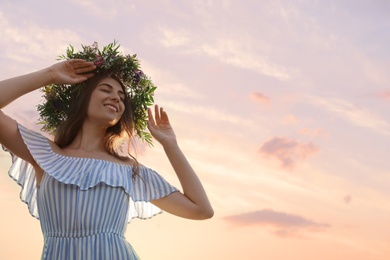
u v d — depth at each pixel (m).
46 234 4.07
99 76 4.37
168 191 4.34
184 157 4.40
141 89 4.62
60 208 4.00
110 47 4.51
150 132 4.43
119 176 4.16
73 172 4.08
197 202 4.32
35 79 4.11
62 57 4.52
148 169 4.41
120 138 4.44
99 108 4.29
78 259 3.93
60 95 4.55
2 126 4.10
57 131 4.39
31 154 4.11
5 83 4.03
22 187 4.32
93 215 4.00
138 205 4.48
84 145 4.30
